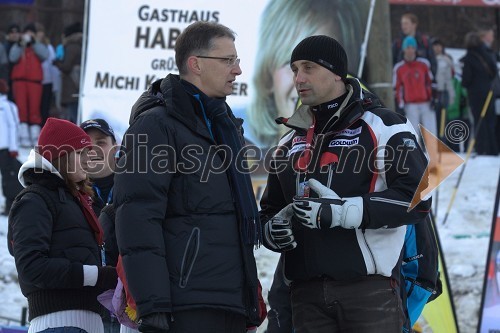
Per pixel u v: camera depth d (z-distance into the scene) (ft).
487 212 86.79
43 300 35.27
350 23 65.21
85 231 36.19
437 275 41.06
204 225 32.37
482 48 96.37
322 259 34.68
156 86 34.50
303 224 33.58
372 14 67.67
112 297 34.50
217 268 32.24
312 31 64.49
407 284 39.60
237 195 33.19
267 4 64.08
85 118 61.16
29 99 88.89
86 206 36.76
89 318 35.96
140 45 61.41
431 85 94.07
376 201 33.42
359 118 34.96
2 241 77.51
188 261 32.01
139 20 61.41
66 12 96.68
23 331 52.70
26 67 88.89
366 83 66.59
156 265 31.19
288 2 64.28
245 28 63.82
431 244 39.60
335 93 35.29
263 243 36.09
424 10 107.04
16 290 73.00
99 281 35.09
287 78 64.49
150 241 31.35
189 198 32.40
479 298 76.48
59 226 35.55
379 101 36.55
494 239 67.10
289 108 64.75
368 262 34.32
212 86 33.86
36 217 34.78
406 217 33.76
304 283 35.73
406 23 94.07
